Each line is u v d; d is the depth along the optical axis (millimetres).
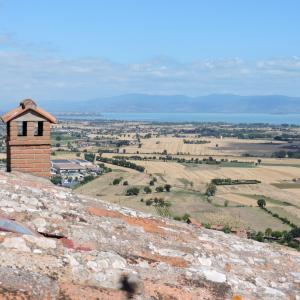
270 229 69625
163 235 6938
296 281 6633
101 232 6344
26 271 4418
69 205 7211
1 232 4941
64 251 4906
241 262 6719
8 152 9891
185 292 5074
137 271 5164
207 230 8242
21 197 6992
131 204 86750
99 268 4855
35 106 9961
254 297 5590
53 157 156875
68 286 4422
